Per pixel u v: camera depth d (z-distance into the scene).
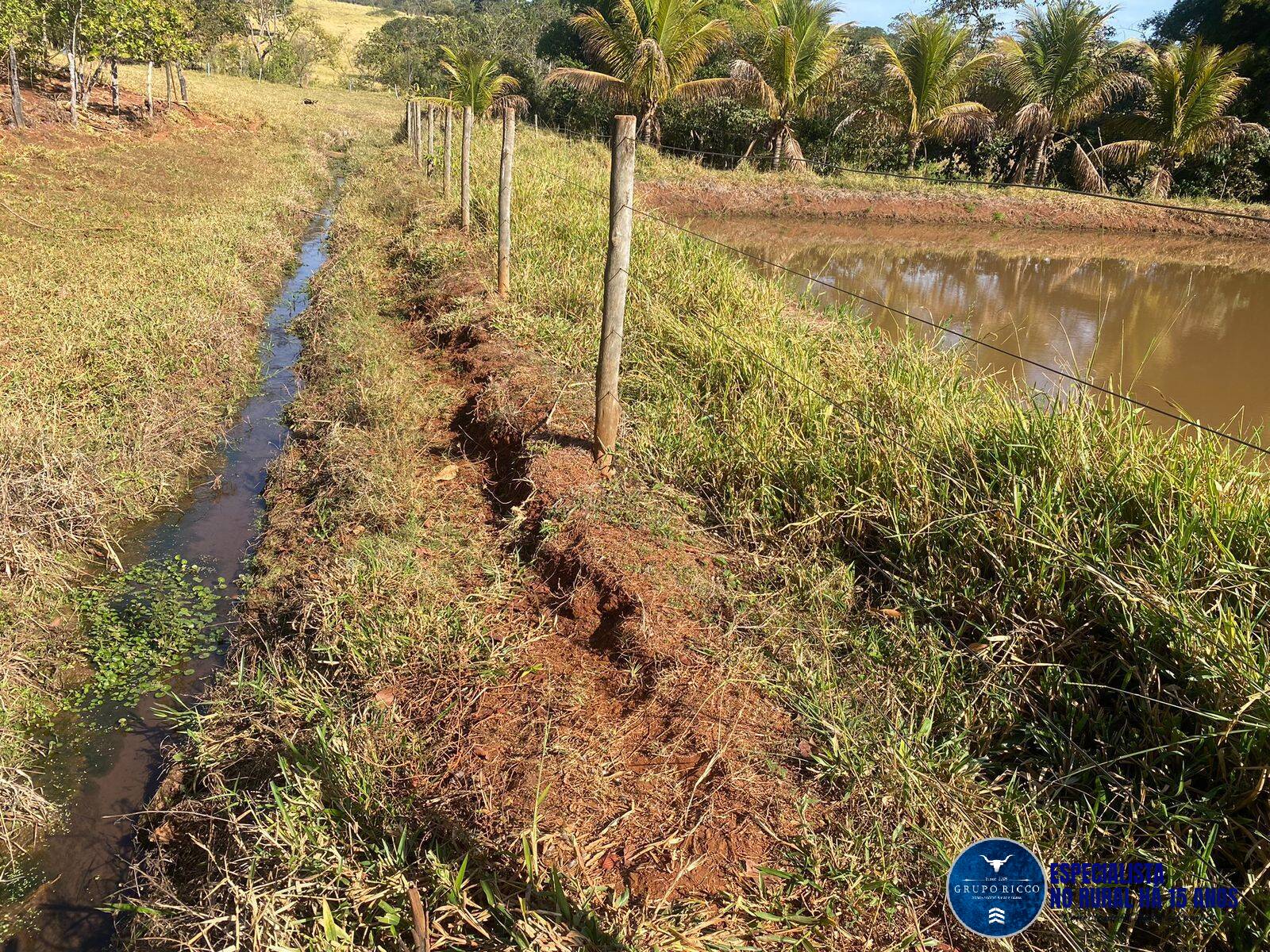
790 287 9.46
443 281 8.71
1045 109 22.92
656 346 6.20
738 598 3.68
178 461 6.10
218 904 2.78
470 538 4.64
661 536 4.10
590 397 5.53
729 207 21.84
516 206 10.60
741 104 24.91
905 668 3.29
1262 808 2.49
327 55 57.47
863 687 3.20
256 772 3.35
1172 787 2.66
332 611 3.97
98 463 5.54
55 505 5.11
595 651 3.63
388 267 10.92
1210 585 3.04
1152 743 2.79
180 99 26.80
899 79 22.97
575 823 2.74
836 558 3.95
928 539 3.73
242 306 9.18
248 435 6.88
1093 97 23.23
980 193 23.64
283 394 7.65
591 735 3.11
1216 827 2.44
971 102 23.98
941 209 23.05
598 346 6.36
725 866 2.58
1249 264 17.72
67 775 3.63
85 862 3.26
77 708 3.99
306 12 73.69
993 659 3.23
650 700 3.23
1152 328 11.10
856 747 2.88
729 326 6.36
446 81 29.55
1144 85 24.03
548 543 4.18
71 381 6.38
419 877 2.62
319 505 5.24
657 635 3.47
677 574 3.81
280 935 2.47
